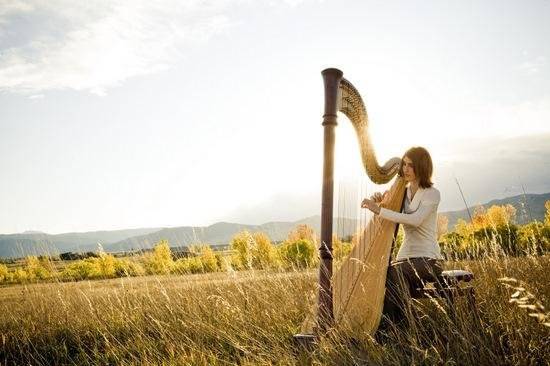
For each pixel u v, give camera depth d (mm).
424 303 3914
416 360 2814
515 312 3059
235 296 4816
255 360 3529
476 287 3965
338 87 3230
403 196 3857
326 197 3184
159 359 3996
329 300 3195
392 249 3771
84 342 5172
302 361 3074
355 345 3182
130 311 5309
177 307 5012
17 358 4934
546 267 3912
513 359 2600
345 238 3592
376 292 3420
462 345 2809
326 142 3180
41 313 5793
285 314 4379
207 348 4160
